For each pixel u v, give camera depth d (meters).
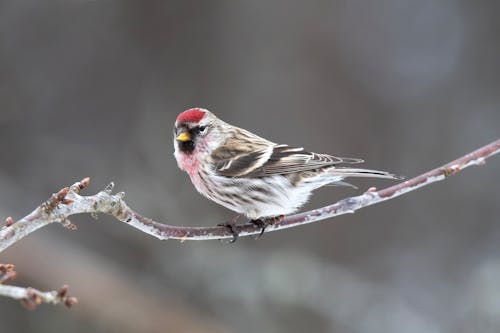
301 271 13.05
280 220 7.86
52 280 12.47
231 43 15.16
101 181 14.30
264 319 12.63
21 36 15.09
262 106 15.03
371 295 13.49
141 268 13.20
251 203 7.95
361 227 14.68
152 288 12.88
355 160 7.93
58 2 15.14
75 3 15.16
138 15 15.17
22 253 12.46
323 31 15.29
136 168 14.44
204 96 15.04
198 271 12.96
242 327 12.52
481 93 16.08
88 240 13.29
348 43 15.59
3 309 12.01
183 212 13.76
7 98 14.77
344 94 15.30
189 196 13.93
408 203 15.15
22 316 12.04
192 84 15.09
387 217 14.89
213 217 13.71
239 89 15.09
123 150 14.77
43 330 12.05
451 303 13.91
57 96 15.00
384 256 14.67
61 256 12.80
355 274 14.34
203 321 12.55
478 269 14.09
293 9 15.21
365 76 15.57
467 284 14.05
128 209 6.19
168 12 15.14
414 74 16.00
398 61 16.02
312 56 15.23
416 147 15.54
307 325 12.73
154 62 15.17
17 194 14.02
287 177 7.96
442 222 15.16
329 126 15.16
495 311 12.98
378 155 15.33
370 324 13.10
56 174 14.39
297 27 15.23
